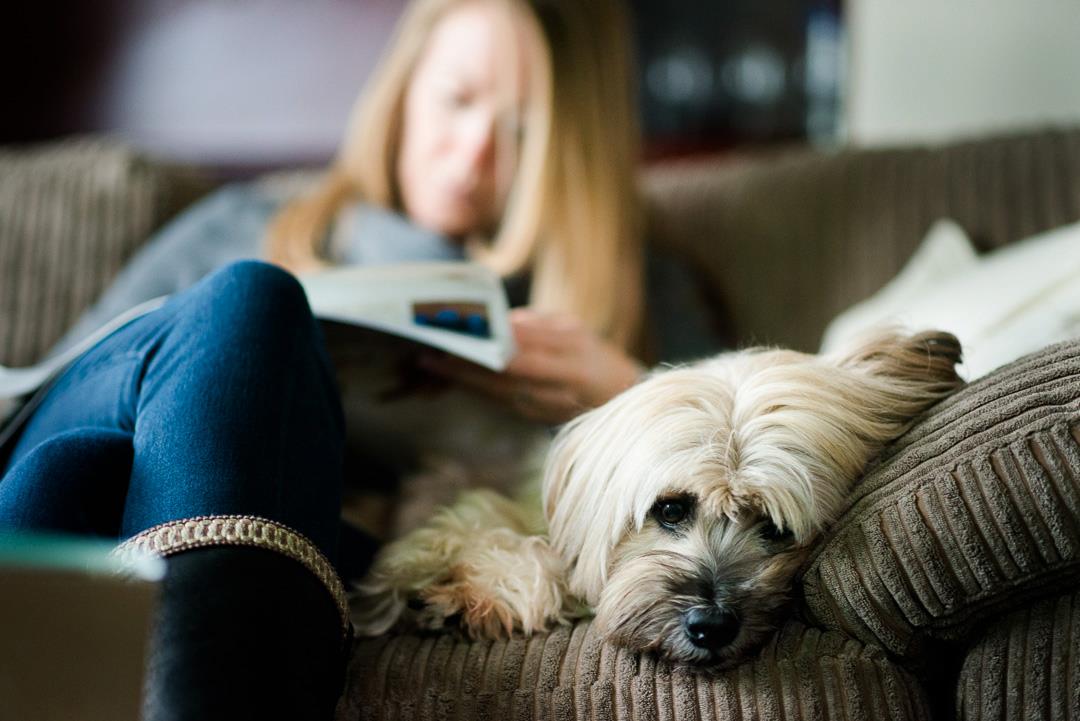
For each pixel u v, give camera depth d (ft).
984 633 2.50
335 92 8.58
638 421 3.08
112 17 8.66
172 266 4.99
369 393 3.90
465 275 3.60
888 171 5.77
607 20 5.60
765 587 2.77
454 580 3.00
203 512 2.22
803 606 2.76
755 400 3.03
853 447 2.90
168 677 1.93
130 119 8.73
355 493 3.97
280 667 2.08
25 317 5.67
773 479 2.85
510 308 5.29
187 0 8.60
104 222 5.78
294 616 2.19
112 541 2.25
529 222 5.30
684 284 5.96
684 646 2.57
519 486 3.79
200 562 2.12
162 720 1.89
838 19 7.43
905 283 5.20
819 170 6.00
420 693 2.59
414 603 2.96
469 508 3.43
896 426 2.94
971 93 6.82
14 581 1.75
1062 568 2.33
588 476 3.16
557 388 4.04
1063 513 2.31
